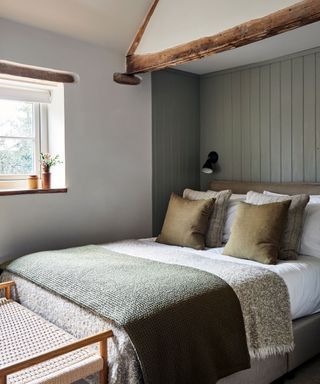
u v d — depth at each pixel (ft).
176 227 10.28
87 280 6.71
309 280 8.03
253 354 6.59
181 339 5.49
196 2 9.31
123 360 5.16
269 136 12.05
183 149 13.62
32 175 10.52
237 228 9.06
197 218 10.07
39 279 7.30
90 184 11.02
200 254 9.21
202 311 5.90
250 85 12.48
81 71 10.57
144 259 8.19
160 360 5.19
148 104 12.38
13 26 9.21
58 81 10.23
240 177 12.92
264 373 6.95
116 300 5.81
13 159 10.55
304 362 8.05
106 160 11.35
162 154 12.96
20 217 9.68
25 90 10.43
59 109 10.57
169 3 9.98
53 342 5.94
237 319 6.32
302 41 10.27
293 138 11.44
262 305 6.91
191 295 6.01
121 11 10.06
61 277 7.06
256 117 12.37
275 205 8.80
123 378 5.16
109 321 5.52
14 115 10.52
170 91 13.10
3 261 9.45
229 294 6.42
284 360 7.40
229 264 7.94
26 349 5.72
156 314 5.44
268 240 8.47
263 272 7.41
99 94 11.05
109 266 7.50
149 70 10.98
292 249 8.79
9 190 9.51
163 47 10.31
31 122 10.84
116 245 10.10
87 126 10.85
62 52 10.12
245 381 6.57
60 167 10.64
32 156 10.89
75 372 5.11
